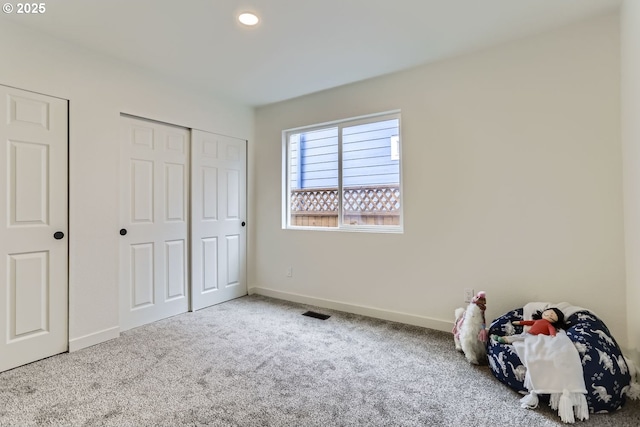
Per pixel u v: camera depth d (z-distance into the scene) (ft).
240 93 11.23
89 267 8.02
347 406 5.58
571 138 7.30
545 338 5.98
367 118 10.49
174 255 10.28
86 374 6.59
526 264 7.84
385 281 9.93
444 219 8.90
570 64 7.27
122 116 8.87
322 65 9.10
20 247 6.97
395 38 7.69
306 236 11.64
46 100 7.32
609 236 6.94
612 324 6.91
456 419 5.24
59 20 6.80
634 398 5.65
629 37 6.08
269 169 12.60
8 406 5.50
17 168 6.92
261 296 12.61
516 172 7.93
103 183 8.31
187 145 10.61
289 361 7.20
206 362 7.13
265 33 7.42
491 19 6.97
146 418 5.23
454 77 8.70
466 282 8.61
